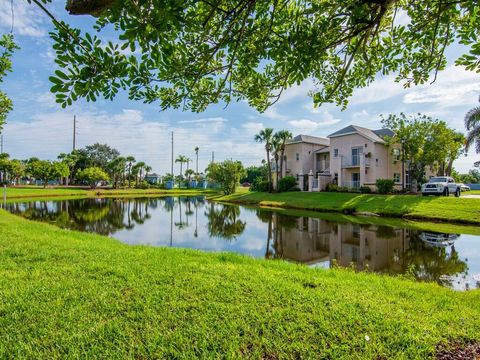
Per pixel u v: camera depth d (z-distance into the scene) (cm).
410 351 267
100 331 289
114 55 190
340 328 302
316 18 264
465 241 1090
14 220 1160
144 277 445
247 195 3506
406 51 339
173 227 1509
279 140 3462
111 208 2488
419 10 291
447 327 315
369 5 246
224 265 546
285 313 330
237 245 1068
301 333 292
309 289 418
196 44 241
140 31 170
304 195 2844
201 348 267
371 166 2727
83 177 5334
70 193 4103
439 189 2114
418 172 2588
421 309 368
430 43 318
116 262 530
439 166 2992
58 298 360
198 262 564
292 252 959
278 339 281
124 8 160
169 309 337
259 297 376
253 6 227
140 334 287
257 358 255
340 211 2066
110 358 251
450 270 733
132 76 209
